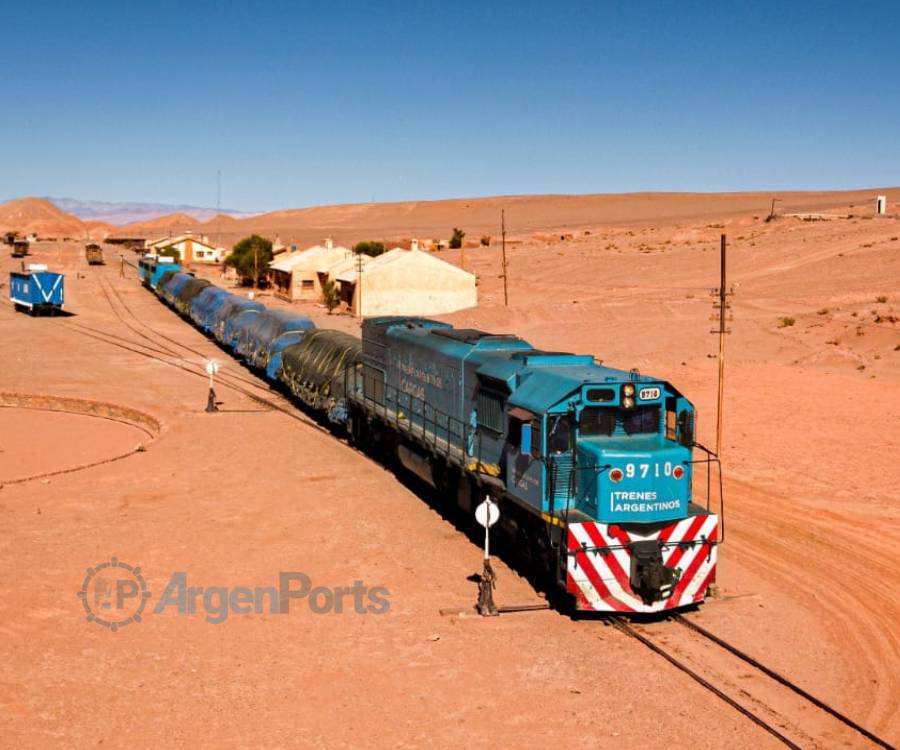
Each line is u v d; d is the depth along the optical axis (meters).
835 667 14.16
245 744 11.91
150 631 15.49
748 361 47.31
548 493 16.58
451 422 21.83
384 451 27.55
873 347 47.31
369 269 77.88
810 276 81.38
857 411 32.75
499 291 89.88
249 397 39.69
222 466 27.28
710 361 45.75
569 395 16.33
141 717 12.60
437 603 16.81
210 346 57.62
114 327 66.06
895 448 27.69
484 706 12.93
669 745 11.85
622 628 15.63
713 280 86.75
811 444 28.58
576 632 15.54
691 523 16.14
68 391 40.41
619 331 59.56
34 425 35.62
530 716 12.64
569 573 15.60
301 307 83.38
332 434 32.22
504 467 18.77
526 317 67.00
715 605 16.67
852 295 68.00
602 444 16.20
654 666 14.20
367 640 15.18
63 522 21.72
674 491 15.99
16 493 24.39
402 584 17.77
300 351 37.50
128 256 162.38
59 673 13.91
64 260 144.12
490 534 20.45
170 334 63.41
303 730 12.28
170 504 23.25
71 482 25.53
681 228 147.75
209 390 39.53
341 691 13.41
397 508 23.02
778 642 15.08
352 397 29.94
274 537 20.62
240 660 14.43
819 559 19.08
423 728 12.33
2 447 31.56
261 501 23.53
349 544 20.17
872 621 15.98
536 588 17.64
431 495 24.41
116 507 23.00
